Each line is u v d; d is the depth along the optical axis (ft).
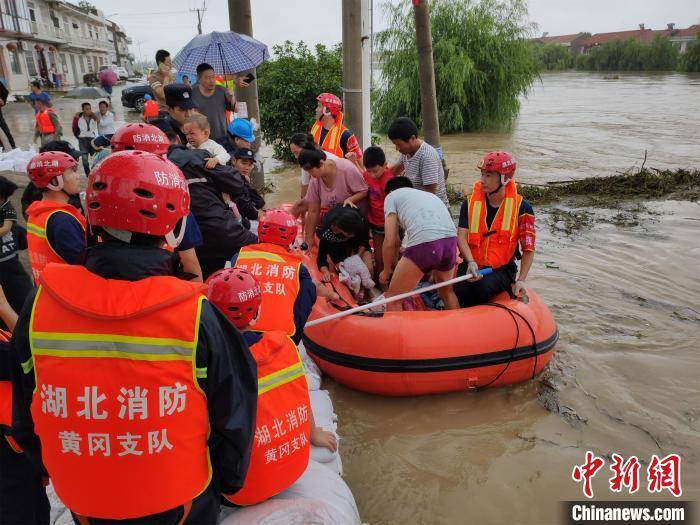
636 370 13.96
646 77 207.51
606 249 23.08
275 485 7.23
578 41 349.00
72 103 84.12
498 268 14.21
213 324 4.95
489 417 12.35
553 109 88.22
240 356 5.26
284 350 7.41
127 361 4.68
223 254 12.34
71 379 4.70
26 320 4.84
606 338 15.57
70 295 4.69
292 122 41.78
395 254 15.75
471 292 14.38
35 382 4.94
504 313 12.97
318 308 14.10
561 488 10.22
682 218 27.43
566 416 12.28
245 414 5.24
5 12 108.37
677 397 12.85
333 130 20.54
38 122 39.47
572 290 18.89
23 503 7.11
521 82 64.64
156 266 4.88
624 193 32.55
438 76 61.26
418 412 12.62
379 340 12.62
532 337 12.83
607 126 65.41
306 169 15.76
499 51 61.93
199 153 11.83
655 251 22.63
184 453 5.05
